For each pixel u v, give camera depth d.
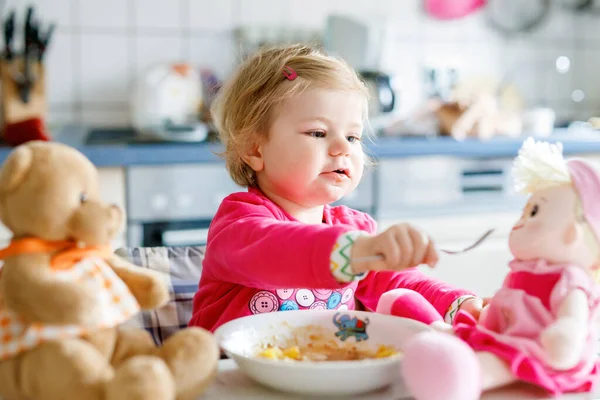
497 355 0.64
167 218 2.22
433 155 2.44
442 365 0.56
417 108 2.82
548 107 3.29
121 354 0.59
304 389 0.63
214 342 0.60
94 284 0.58
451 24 3.13
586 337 0.64
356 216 1.15
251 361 0.64
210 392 0.65
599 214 0.64
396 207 2.46
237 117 1.05
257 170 1.03
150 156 2.16
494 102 2.63
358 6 3.01
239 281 0.88
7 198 0.58
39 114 2.21
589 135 2.69
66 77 2.71
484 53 3.18
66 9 2.68
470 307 0.90
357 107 1.00
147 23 2.77
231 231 0.83
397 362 0.62
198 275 1.21
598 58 3.32
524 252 0.66
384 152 2.38
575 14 3.29
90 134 2.52
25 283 0.55
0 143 2.22
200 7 2.83
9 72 2.18
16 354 0.56
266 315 0.78
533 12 3.22
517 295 0.65
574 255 0.64
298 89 0.97
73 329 0.57
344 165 0.97
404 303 0.83
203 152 2.21
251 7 2.88
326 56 1.06
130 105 2.75
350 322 0.78
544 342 0.61
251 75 1.05
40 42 2.21
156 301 0.63
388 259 0.64
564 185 0.65
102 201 0.61
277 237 0.73
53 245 0.58
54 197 0.57
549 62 3.27
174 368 0.57
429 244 0.64
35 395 0.55
